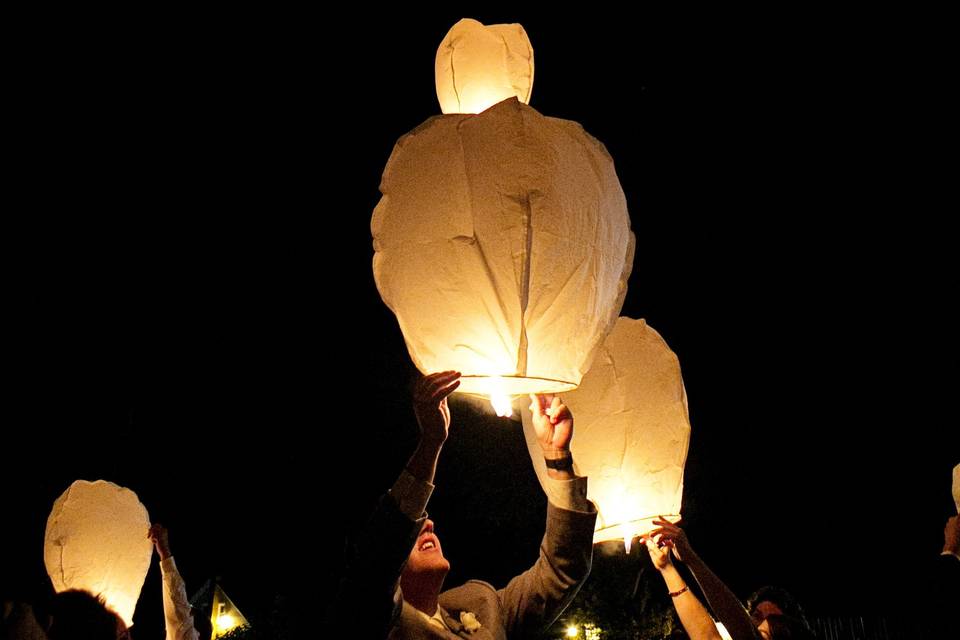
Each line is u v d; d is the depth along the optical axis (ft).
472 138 6.68
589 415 9.23
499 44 8.14
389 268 6.84
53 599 9.37
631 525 9.27
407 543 6.66
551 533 8.13
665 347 9.58
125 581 11.92
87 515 11.76
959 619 29.07
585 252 6.73
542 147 6.66
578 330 6.76
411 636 7.23
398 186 6.86
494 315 6.52
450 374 6.56
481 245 6.51
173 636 12.15
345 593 6.68
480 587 8.41
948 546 11.89
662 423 9.29
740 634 9.34
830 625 36.09
